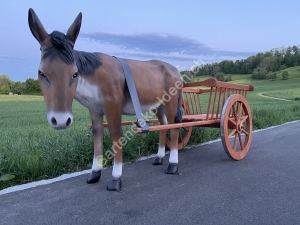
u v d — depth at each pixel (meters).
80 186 3.82
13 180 4.00
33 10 2.79
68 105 2.82
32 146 5.23
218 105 5.00
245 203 3.22
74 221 2.86
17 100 37.59
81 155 4.79
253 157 5.25
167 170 4.34
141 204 3.23
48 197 3.46
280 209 3.06
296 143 6.45
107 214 3.00
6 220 2.89
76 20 2.96
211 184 3.85
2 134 7.41
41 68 2.79
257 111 11.33
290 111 13.92
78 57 3.20
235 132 5.04
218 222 2.79
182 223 2.78
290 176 4.14
